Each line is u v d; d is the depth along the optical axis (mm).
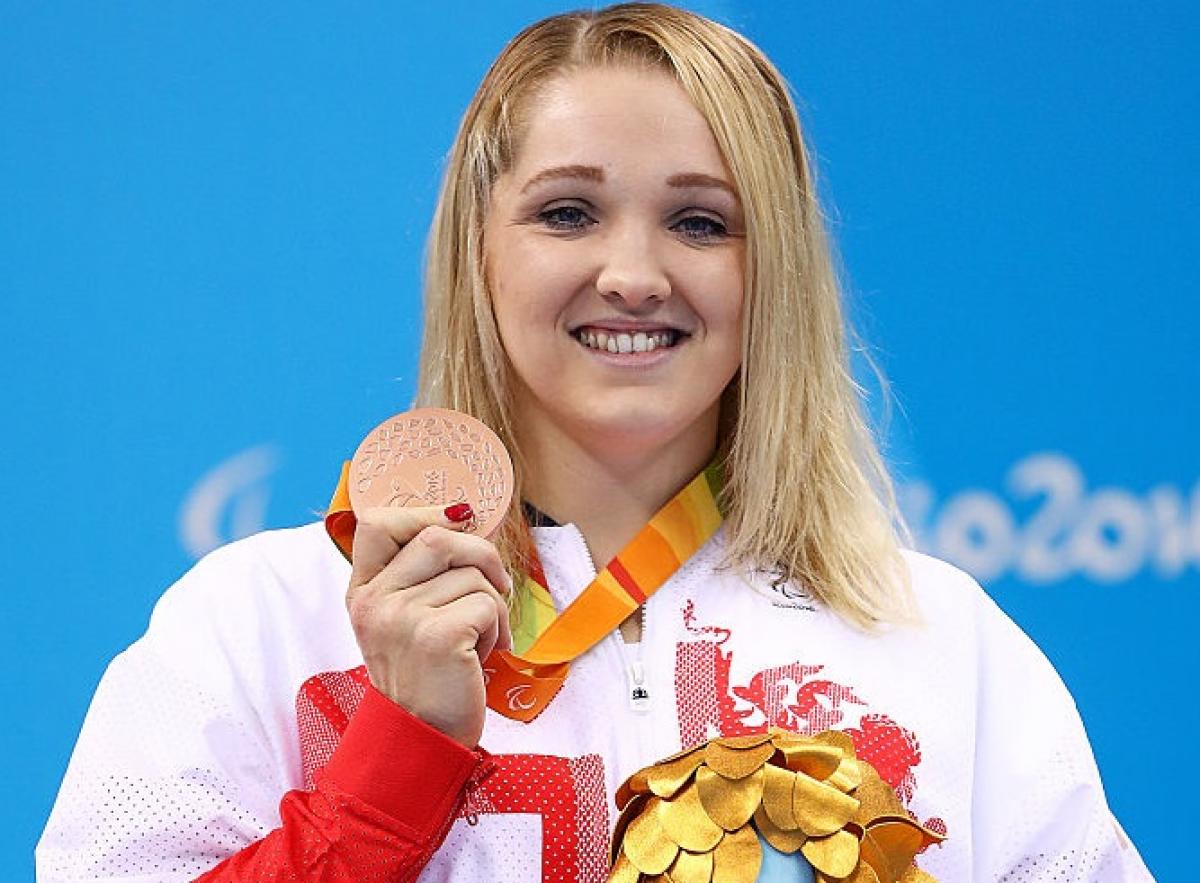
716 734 8430
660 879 7488
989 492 13227
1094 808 8727
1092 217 13414
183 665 8406
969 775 8633
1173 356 13375
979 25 13500
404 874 7781
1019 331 13336
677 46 8562
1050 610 13234
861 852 7656
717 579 8883
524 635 8602
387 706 7863
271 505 12633
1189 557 13359
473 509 8086
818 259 9023
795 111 8922
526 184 8445
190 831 8117
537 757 8281
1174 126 13461
